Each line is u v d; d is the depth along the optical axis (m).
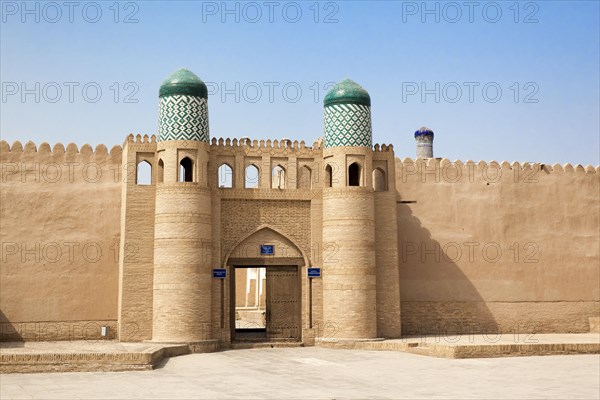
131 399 12.49
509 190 24.58
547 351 18.95
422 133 28.80
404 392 13.27
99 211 21.08
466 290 23.86
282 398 12.62
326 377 15.16
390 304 21.48
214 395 12.91
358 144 21.00
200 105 20.23
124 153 20.77
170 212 19.73
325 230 21.02
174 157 19.89
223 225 20.83
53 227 20.78
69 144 21.11
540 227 24.69
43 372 15.80
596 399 12.65
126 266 20.02
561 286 24.64
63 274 20.72
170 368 16.58
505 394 13.10
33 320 20.44
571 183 25.17
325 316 20.81
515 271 24.31
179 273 19.55
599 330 24.53
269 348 20.44
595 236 25.19
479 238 24.16
